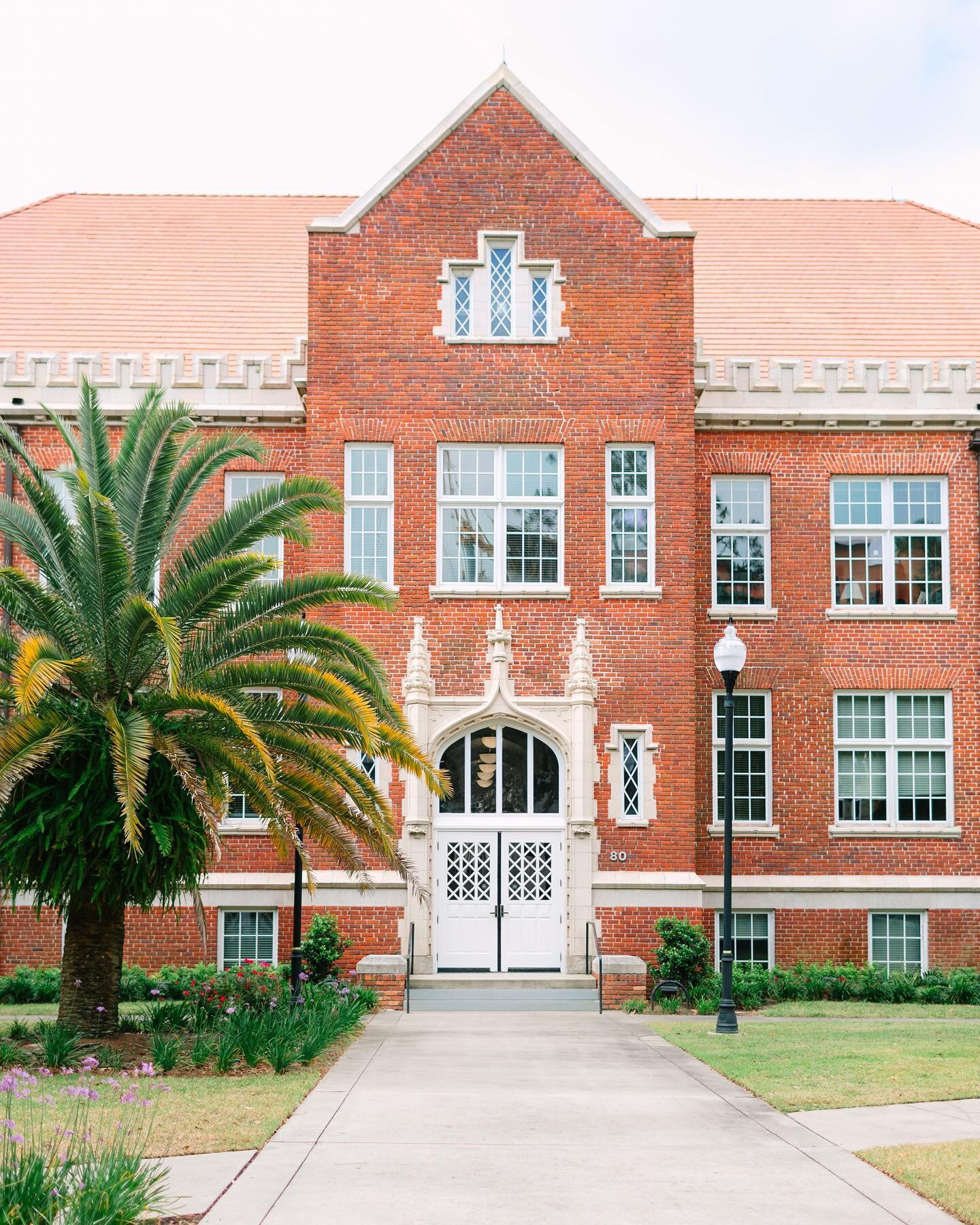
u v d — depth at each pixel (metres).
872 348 27.48
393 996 20.80
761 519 25.50
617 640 23.31
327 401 23.62
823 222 32.03
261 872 23.27
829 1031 17.62
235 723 14.91
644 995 21.05
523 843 22.89
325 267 23.84
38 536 16.34
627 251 24.00
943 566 25.38
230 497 24.62
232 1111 11.45
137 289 28.59
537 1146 10.27
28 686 13.19
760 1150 10.15
